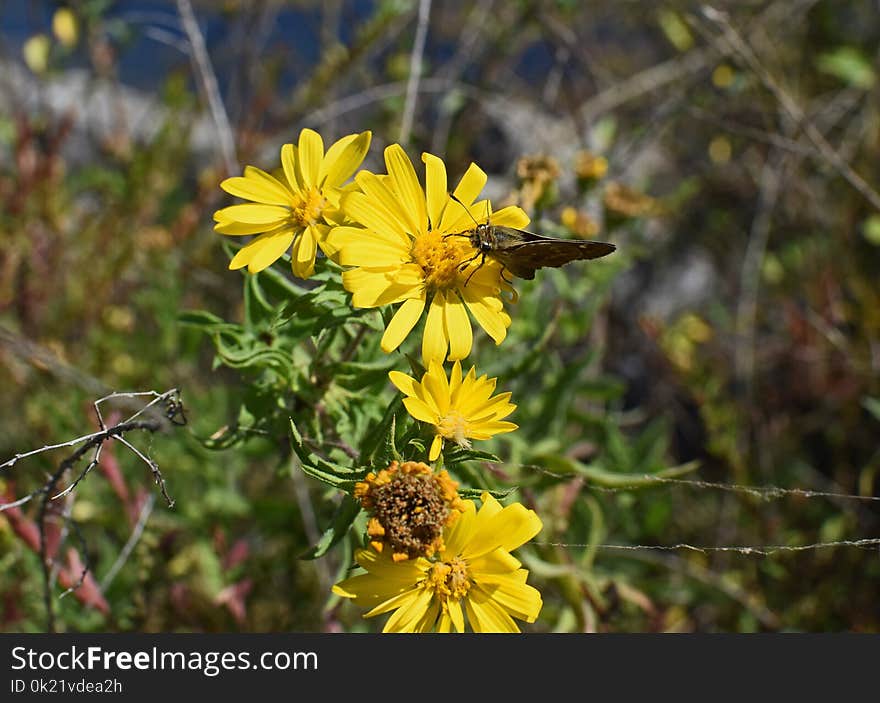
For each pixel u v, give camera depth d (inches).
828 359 183.6
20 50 228.8
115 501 142.7
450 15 236.1
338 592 74.9
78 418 143.0
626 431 196.1
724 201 220.7
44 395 148.0
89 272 171.2
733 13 204.4
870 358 182.5
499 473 111.7
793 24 207.9
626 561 149.9
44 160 170.1
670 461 188.5
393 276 78.0
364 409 93.8
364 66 208.5
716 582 151.9
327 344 91.5
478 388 77.2
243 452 140.3
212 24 229.9
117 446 143.4
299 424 94.7
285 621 142.6
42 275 165.2
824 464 186.4
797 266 203.5
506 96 208.7
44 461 139.9
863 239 201.9
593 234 130.3
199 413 145.7
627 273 215.6
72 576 119.0
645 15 219.8
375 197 79.6
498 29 202.8
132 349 163.9
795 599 159.2
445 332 78.4
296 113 189.6
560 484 118.4
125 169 192.4
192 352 159.9
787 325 193.2
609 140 179.9
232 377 181.2
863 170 200.2
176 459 144.9
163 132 181.0
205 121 220.4
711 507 176.7
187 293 172.4
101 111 221.9
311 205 81.1
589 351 131.0
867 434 181.0
